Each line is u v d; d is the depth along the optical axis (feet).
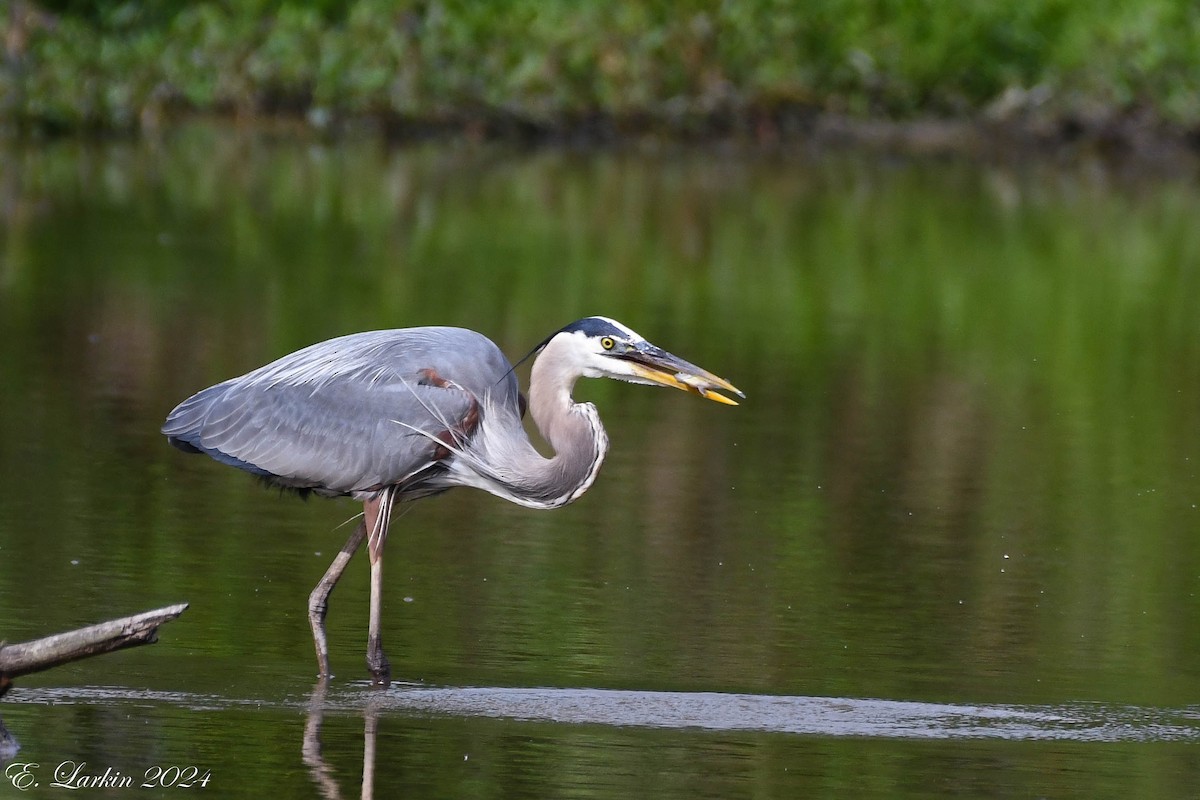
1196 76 117.60
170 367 54.03
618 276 72.69
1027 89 122.72
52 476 42.65
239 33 115.96
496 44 115.75
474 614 34.24
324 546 38.52
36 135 108.06
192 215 82.84
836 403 54.44
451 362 32.30
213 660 30.89
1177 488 46.09
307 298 64.59
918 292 73.31
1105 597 36.60
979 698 30.17
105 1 120.16
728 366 58.23
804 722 28.66
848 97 121.29
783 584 36.91
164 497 41.63
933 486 45.60
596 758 26.63
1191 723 29.14
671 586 36.55
